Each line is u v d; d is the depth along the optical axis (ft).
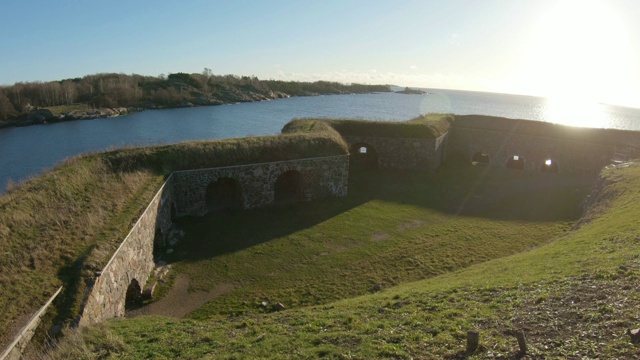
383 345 26.78
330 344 28.14
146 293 51.21
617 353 21.57
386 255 62.28
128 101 330.34
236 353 28.27
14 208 45.50
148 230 57.62
